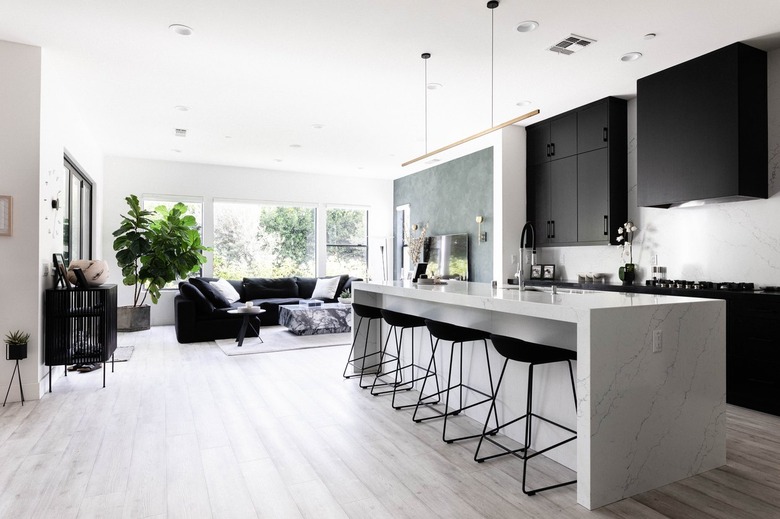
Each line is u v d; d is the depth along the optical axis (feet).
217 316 22.00
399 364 14.61
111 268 25.57
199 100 16.57
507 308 8.76
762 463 8.98
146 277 22.75
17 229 12.59
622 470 7.62
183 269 23.25
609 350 7.49
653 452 7.98
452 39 12.02
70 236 17.88
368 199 32.22
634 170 16.66
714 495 7.75
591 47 12.51
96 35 11.87
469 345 11.51
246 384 14.42
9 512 7.13
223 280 26.25
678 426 8.29
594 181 17.13
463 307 11.75
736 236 13.71
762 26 11.40
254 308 20.47
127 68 13.84
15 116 12.50
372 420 11.25
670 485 8.11
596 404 7.35
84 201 20.84
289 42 12.19
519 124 19.92
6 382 12.47
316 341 21.42
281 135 21.25
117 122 19.20
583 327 7.39
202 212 27.63
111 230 25.50
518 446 9.71
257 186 28.96
